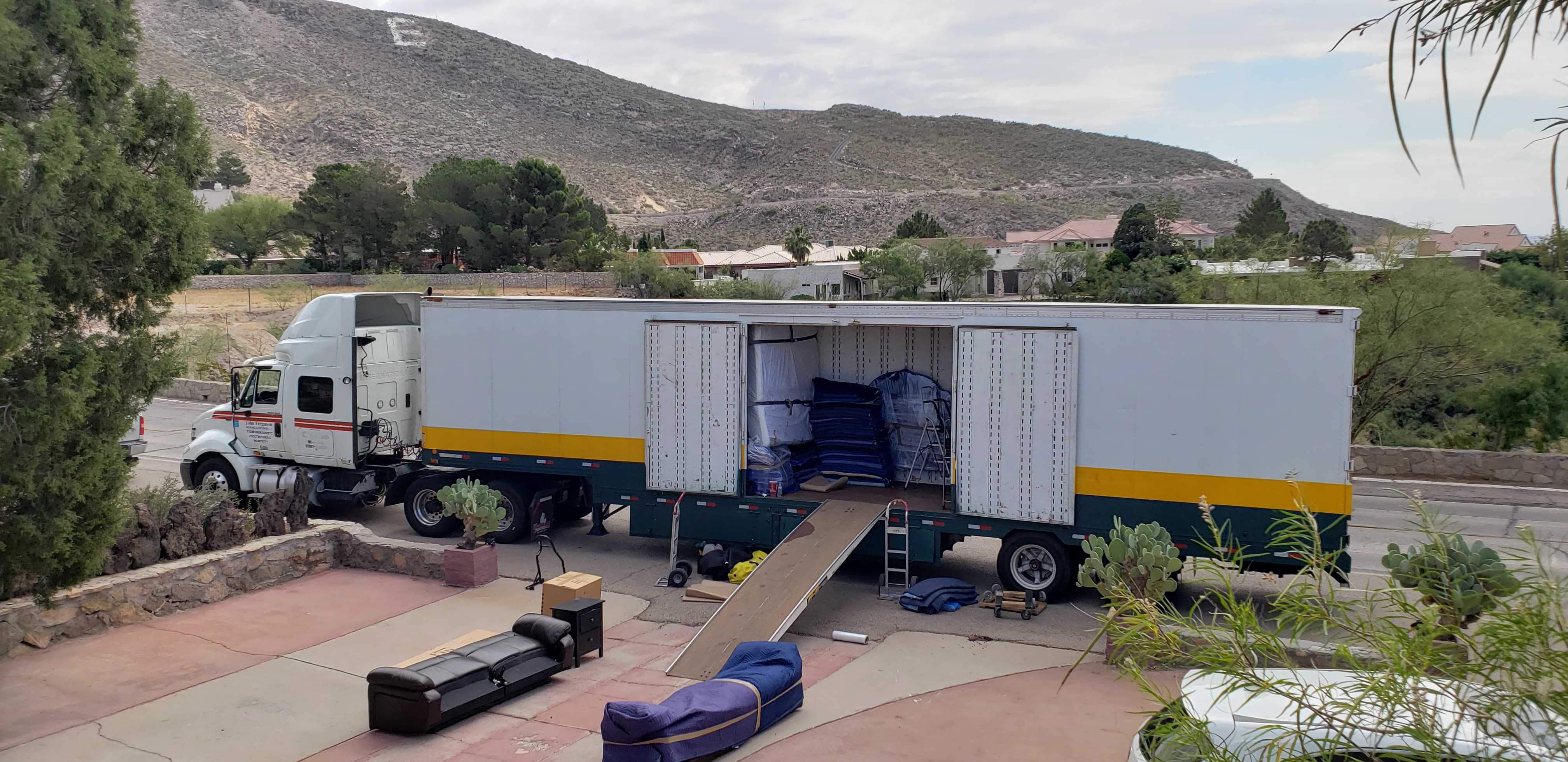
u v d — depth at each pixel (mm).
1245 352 9805
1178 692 7938
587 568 12422
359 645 9297
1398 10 2113
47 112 7605
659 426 12305
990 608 10680
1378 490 17875
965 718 7539
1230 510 9906
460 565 11289
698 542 12406
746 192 197375
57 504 7805
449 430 13539
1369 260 22406
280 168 157625
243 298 56156
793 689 7672
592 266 69812
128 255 8086
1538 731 3438
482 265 74312
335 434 14250
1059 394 10477
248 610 10336
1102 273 49906
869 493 12391
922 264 70125
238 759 6891
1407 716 3496
